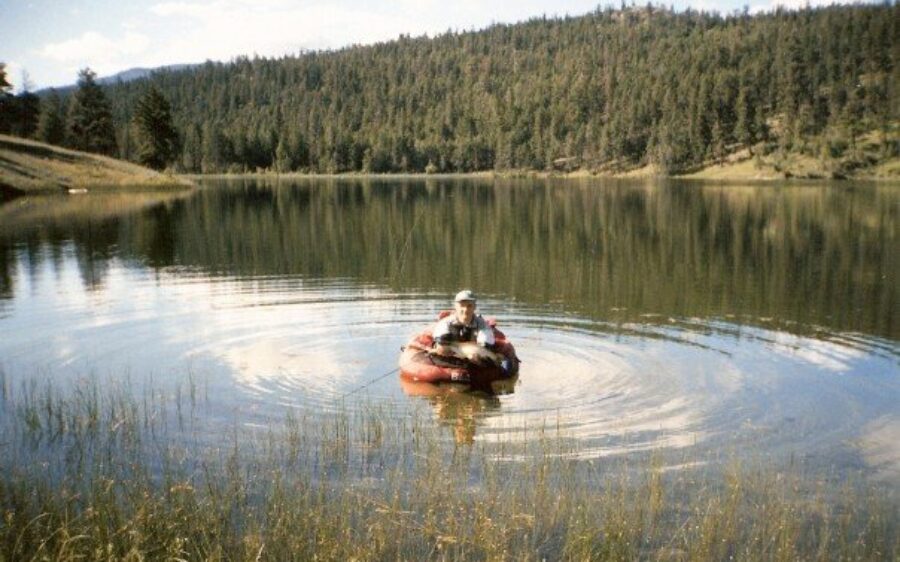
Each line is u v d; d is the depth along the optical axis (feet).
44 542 19.74
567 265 71.20
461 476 24.70
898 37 497.05
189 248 85.20
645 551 20.16
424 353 36.78
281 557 20.12
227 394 33.17
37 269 69.10
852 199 180.75
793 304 52.29
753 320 47.29
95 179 220.02
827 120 439.63
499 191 247.91
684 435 28.19
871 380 34.86
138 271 68.03
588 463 25.61
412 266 71.10
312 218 127.03
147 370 36.96
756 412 30.66
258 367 37.58
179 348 41.06
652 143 462.60
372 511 22.45
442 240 92.48
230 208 151.94
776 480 24.26
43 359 38.91
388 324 47.01
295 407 31.63
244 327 46.01
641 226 110.42
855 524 21.52
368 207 158.10
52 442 27.48
